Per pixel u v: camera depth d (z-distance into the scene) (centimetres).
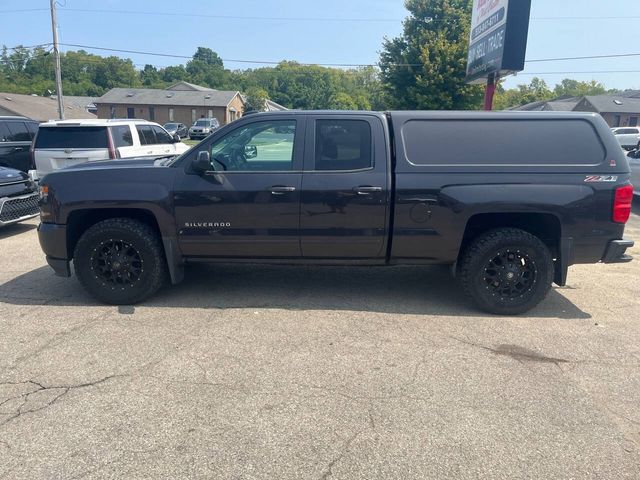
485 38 1581
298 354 404
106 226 494
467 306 519
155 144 1148
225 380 363
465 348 420
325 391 349
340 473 269
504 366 389
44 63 7762
